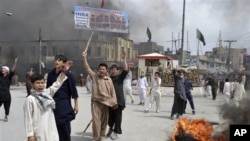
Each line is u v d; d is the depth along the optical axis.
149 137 7.57
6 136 7.42
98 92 6.95
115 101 6.98
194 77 24.05
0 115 10.79
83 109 13.09
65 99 5.47
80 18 40.69
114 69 7.56
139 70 26.45
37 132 4.32
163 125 9.27
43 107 4.38
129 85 16.12
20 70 38.31
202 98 21.62
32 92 4.43
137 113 12.06
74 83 5.58
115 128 7.39
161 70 22.83
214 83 19.72
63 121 5.37
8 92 9.53
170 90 21.56
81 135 7.76
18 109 12.47
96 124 6.92
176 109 10.55
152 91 12.38
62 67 5.37
